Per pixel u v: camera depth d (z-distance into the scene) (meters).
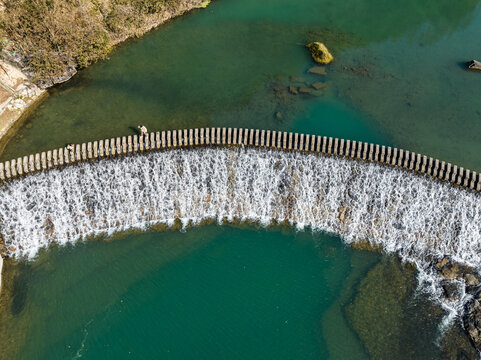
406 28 72.81
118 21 66.75
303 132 55.66
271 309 46.84
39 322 45.47
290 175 52.78
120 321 45.97
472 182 48.09
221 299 47.56
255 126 56.47
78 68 63.81
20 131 55.72
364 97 60.66
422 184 50.25
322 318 46.19
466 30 72.44
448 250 50.06
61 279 48.62
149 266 49.91
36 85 59.78
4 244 49.62
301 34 70.88
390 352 43.50
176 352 44.06
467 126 57.22
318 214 52.91
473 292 46.56
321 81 62.91
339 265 50.12
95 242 51.41
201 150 51.88
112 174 51.62
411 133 56.19
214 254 51.00
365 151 50.31
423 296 47.19
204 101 59.72
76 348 43.97
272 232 52.75
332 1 78.69
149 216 52.94
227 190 53.78
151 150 51.25
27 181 49.59
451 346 43.47
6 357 43.03
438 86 62.41
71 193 51.34
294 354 43.81
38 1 57.78
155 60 65.69
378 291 47.84
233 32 70.94
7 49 57.50
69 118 57.22
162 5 70.94
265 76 63.53
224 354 43.94
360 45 69.12
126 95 60.38
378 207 52.00
